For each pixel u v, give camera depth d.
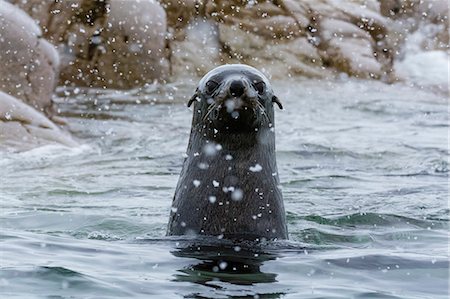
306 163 48.22
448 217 34.16
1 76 58.16
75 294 21.66
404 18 96.81
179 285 22.75
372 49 90.56
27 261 24.42
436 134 59.66
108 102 70.25
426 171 46.16
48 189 39.38
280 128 60.91
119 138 56.34
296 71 85.56
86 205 35.78
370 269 25.02
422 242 29.84
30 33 59.62
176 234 28.20
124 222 32.12
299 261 25.62
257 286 22.97
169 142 55.06
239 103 26.31
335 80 85.44
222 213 27.78
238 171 27.86
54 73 60.47
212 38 85.25
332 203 36.91
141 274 23.72
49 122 53.91
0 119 52.03
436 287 23.41
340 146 53.41
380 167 47.41
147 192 39.19
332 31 89.50
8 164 46.41
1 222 31.77
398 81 86.62
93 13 78.44
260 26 87.38
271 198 28.16
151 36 78.75
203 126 28.12
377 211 35.09
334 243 29.52
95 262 24.86
